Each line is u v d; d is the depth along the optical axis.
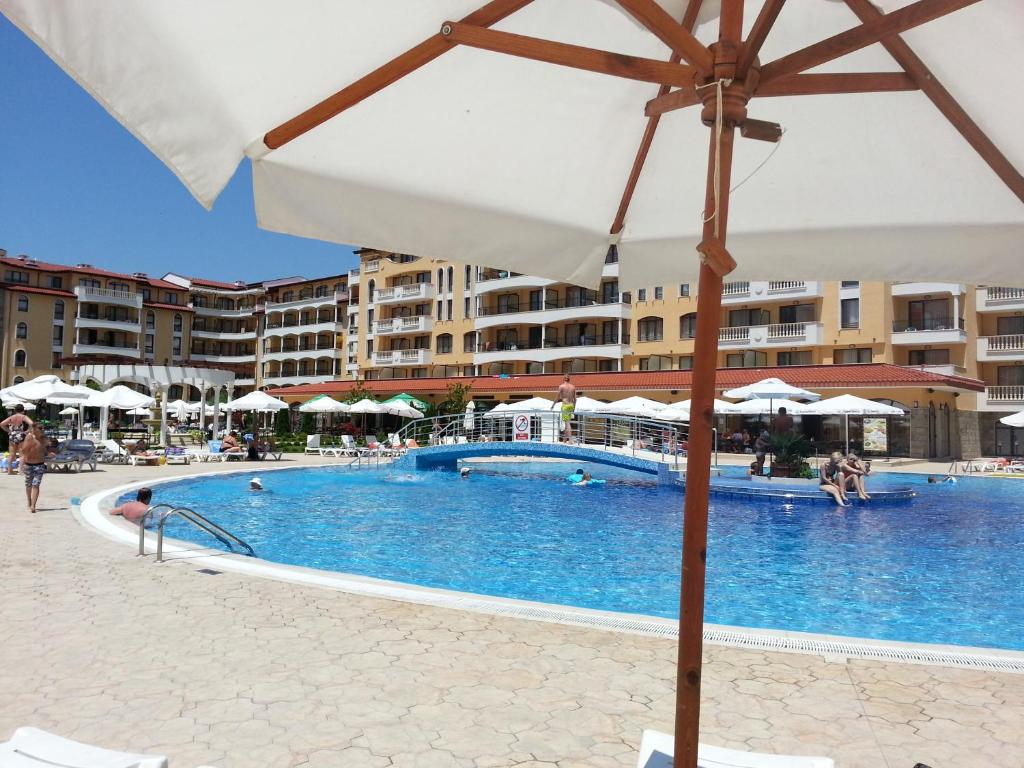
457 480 22.28
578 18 2.94
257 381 79.00
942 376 33.22
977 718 3.73
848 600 7.79
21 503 12.48
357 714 3.69
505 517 14.07
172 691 3.99
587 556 10.14
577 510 15.24
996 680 4.30
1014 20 2.52
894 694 4.06
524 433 26.33
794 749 3.36
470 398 47.72
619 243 3.91
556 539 11.55
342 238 2.99
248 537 11.53
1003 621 7.00
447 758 3.22
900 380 33.34
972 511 15.46
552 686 4.10
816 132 3.36
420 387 51.12
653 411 29.27
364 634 5.05
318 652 4.66
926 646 4.92
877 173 3.42
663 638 5.04
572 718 3.67
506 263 3.49
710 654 4.76
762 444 19.53
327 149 2.91
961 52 2.73
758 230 3.71
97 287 72.00
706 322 2.07
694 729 2.07
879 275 3.58
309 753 3.26
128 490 15.09
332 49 2.46
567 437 29.39
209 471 21.06
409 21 2.46
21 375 67.50
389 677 4.22
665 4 3.01
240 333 82.56
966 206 3.39
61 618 5.42
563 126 3.23
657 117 3.31
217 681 4.14
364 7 2.35
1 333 66.75
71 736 3.42
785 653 4.79
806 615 7.19
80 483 16.47
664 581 8.61
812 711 3.81
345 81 2.61
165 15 2.12
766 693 4.06
